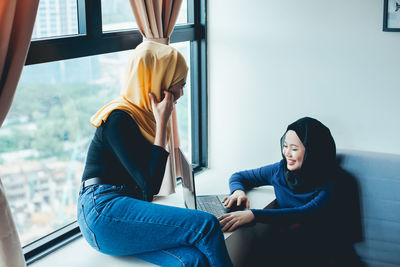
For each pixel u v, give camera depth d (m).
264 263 2.42
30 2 1.50
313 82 2.68
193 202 2.01
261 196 2.50
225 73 2.95
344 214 2.31
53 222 2.44
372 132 2.57
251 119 2.93
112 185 1.87
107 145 1.86
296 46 2.69
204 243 1.74
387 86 2.48
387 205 2.24
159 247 1.80
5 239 1.55
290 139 2.26
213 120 3.07
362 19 2.48
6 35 1.47
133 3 2.27
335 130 2.68
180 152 2.20
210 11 2.91
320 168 2.22
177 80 1.98
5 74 1.53
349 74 2.57
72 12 2.16
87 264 1.92
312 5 2.60
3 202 1.54
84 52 2.17
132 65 1.95
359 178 2.31
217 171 3.07
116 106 1.90
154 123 2.00
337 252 2.29
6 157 2.16
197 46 2.97
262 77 2.84
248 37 2.83
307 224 2.26
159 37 2.37
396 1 2.35
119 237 1.79
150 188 1.83
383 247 2.24
